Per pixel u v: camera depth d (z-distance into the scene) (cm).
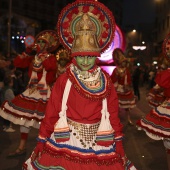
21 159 549
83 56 303
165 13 3931
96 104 307
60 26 330
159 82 478
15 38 2264
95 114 309
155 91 901
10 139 680
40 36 582
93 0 323
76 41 304
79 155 297
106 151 306
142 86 2794
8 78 781
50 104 312
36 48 580
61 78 313
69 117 311
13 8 3138
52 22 3650
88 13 319
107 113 312
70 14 326
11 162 534
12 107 553
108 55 921
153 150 638
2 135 713
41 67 561
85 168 294
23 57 576
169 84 475
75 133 306
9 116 550
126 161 320
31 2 3372
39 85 565
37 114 552
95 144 307
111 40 325
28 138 687
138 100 1616
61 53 703
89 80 309
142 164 551
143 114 1110
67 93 308
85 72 310
